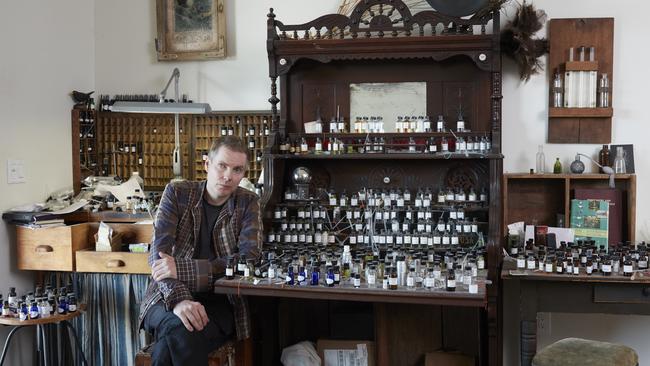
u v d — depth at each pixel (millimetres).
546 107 4117
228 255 3289
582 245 3650
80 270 3918
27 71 4090
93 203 4250
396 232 3807
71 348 4039
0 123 3881
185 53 4520
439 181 3982
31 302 3562
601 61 4043
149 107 4156
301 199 3955
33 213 3881
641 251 3471
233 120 4441
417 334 3908
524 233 3969
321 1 4375
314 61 4082
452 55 3705
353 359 3922
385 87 4031
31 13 4117
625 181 4020
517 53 3996
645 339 4082
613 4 4039
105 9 4656
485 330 3760
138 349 3949
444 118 3965
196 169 4516
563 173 4035
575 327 4168
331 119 4082
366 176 4066
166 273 3033
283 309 4008
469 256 3514
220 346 3174
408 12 3764
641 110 4027
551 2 4098
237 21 4488
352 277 3143
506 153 4164
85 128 4594
